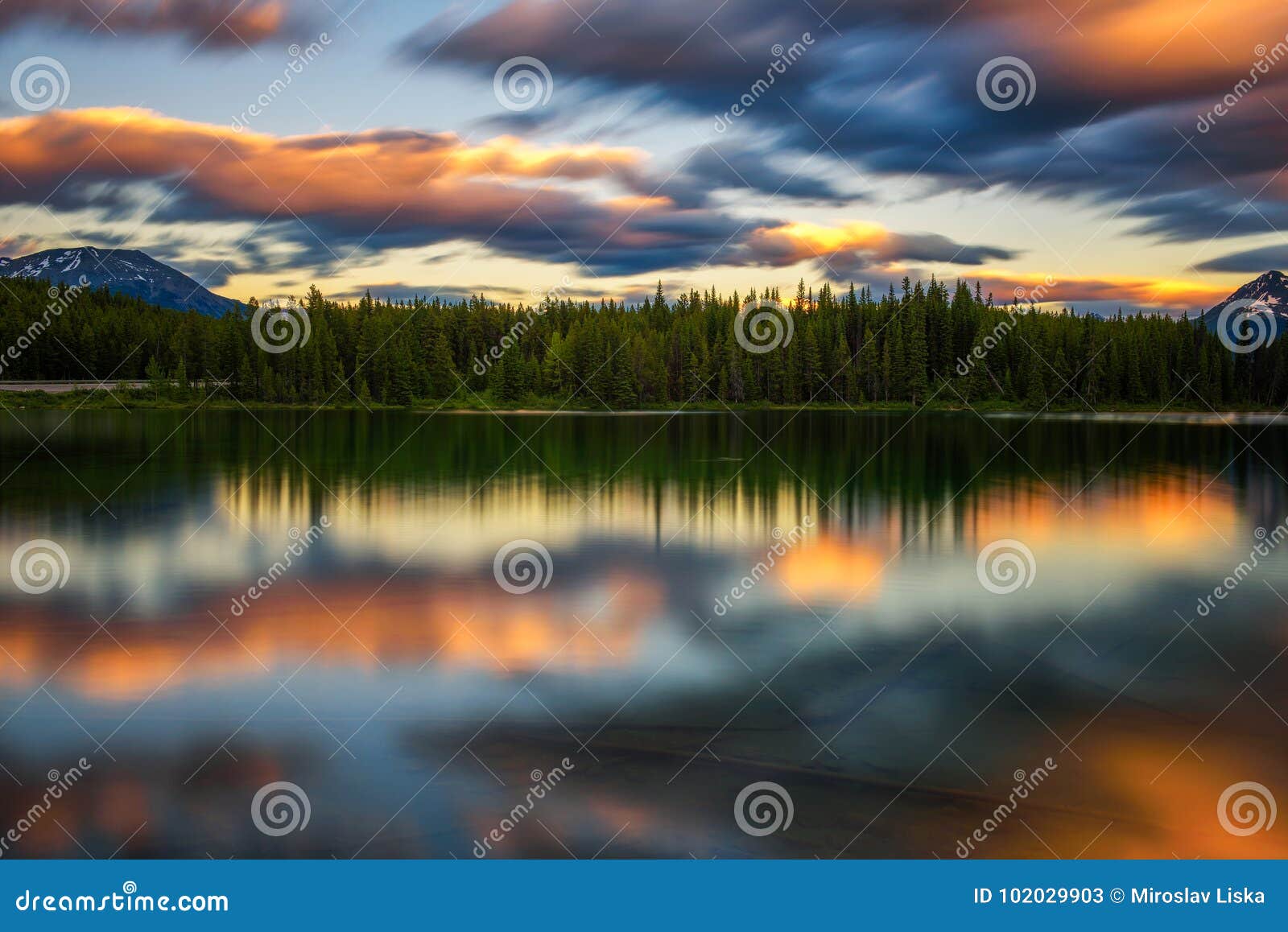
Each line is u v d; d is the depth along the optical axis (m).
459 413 145.50
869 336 172.00
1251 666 16.59
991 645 17.95
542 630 19.16
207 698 15.07
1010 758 12.62
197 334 172.12
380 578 24.41
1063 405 164.50
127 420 113.69
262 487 46.09
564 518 35.34
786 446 76.06
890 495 43.00
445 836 10.75
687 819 11.05
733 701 14.84
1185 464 59.41
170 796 11.71
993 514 36.50
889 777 12.09
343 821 11.12
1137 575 24.56
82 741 13.34
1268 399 161.25
